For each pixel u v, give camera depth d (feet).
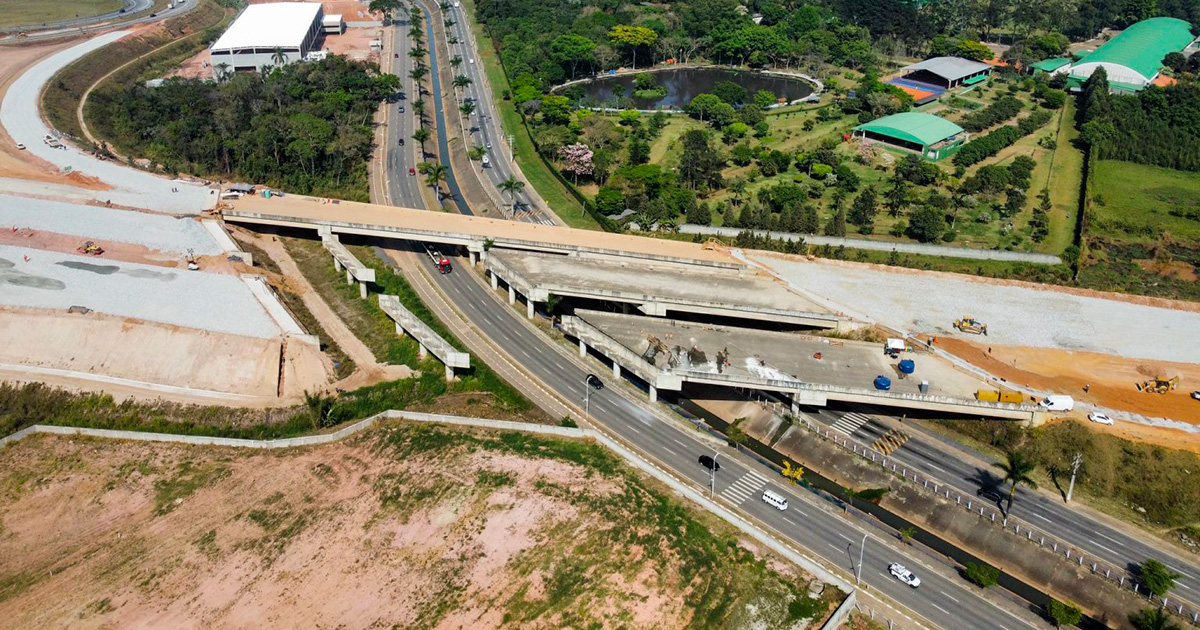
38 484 610.24
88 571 541.75
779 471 620.08
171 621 502.38
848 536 560.61
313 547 547.08
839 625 490.49
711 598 501.56
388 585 514.68
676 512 563.89
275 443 639.35
